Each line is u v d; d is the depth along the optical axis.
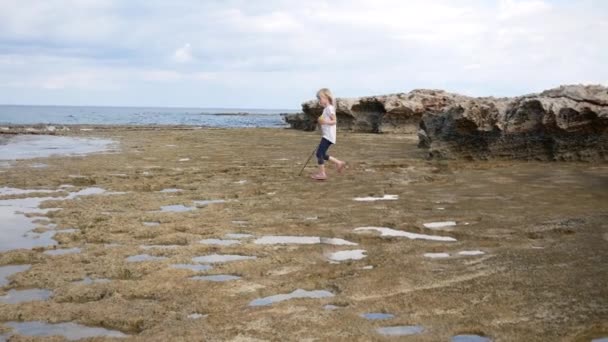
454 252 6.48
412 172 13.71
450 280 5.40
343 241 7.13
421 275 5.56
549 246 6.61
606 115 14.31
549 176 12.37
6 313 4.68
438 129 17.17
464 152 16.25
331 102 12.52
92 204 9.78
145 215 8.76
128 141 25.98
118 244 7.06
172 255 6.48
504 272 5.61
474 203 9.47
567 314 4.48
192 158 17.78
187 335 4.16
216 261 6.25
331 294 5.14
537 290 5.05
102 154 19.17
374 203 9.66
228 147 22.22
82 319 4.57
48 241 7.26
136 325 4.46
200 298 4.99
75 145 23.45
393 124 32.78
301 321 4.39
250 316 4.53
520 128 15.50
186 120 77.75
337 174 13.54
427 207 9.21
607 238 6.89
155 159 17.44
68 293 5.14
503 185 11.30
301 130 37.34
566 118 14.84
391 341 4.01
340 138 27.70
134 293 5.17
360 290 5.13
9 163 16.11
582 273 5.52
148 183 12.24
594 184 11.14
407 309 4.66
